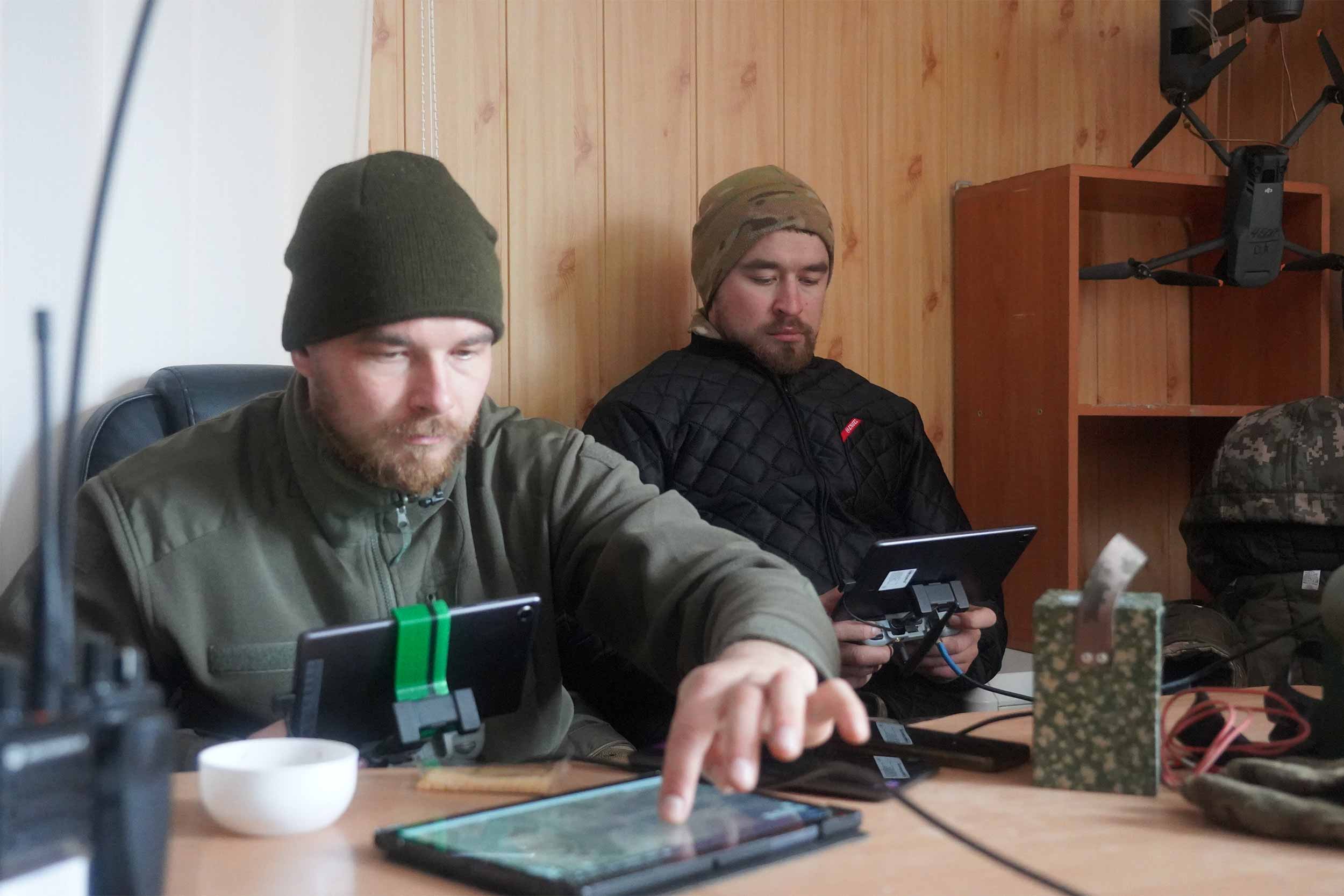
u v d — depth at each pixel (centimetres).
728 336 230
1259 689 110
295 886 63
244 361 194
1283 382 280
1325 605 87
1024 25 282
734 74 253
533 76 235
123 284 181
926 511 233
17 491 171
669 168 247
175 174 185
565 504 130
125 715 49
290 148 198
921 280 273
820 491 219
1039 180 252
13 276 172
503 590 127
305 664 82
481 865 63
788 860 67
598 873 61
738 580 100
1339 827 68
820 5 261
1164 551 299
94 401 177
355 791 83
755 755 68
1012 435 261
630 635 118
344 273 109
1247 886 63
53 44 174
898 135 270
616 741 142
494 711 96
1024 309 257
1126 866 66
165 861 50
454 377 113
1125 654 81
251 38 193
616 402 219
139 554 116
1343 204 278
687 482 216
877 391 239
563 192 238
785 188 228
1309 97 284
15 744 45
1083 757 82
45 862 46
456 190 117
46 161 174
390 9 222
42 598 49
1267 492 214
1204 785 74
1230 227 257
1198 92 255
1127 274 254
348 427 113
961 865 66
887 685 205
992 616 178
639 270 245
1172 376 300
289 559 120
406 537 122
